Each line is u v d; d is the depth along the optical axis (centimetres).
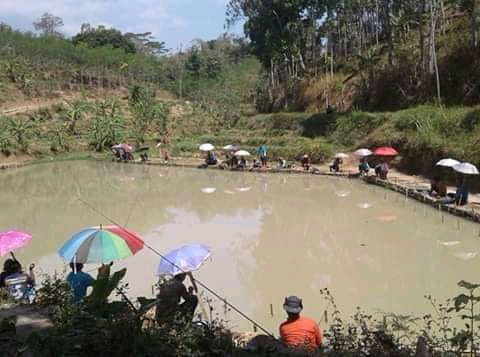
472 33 3478
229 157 3712
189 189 2842
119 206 2441
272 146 3816
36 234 1931
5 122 4531
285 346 622
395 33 4547
